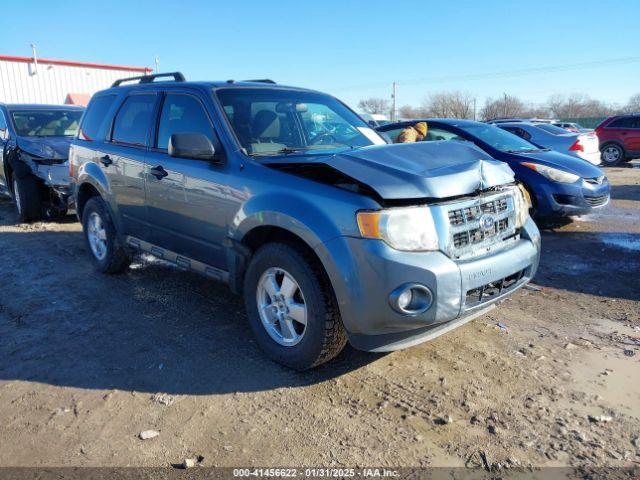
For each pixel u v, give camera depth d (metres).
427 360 3.69
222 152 3.94
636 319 4.42
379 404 3.16
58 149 8.03
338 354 3.78
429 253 3.07
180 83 4.58
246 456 2.72
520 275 3.67
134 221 4.94
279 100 4.51
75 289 5.19
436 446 2.78
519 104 70.81
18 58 24.34
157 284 5.32
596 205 7.38
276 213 3.37
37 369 3.62
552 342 3.98
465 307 3.17
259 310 3.68
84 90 26.66
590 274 5.64
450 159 3.55
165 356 3.79
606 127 19.02
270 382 3.42
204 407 3.16
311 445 2.80
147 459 2.70
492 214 3.46
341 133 4.61
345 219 3.07
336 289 3.10
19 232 7.71
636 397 3.23
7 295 5.04
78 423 3.01
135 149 4.84
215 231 3.96
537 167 7.39
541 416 3.03
